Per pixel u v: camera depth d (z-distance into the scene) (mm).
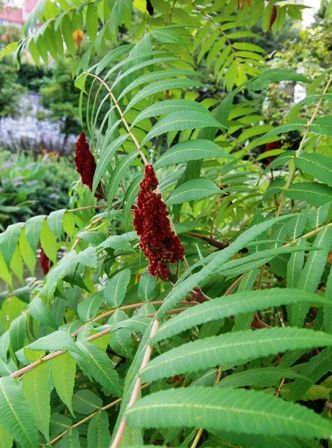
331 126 1414
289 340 579
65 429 1316
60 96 14633
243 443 849
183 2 2199
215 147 1169
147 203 1155
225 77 2711
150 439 1419
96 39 2096
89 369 1077
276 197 1982
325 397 1344
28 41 2217
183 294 821
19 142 15258
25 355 1147
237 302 692
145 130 1807
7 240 1609
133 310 1549
